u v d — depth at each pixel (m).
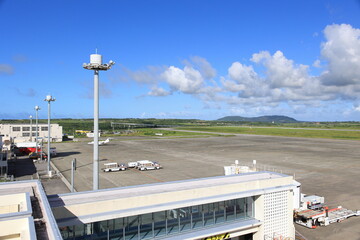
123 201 17.39
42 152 76.31
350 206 34.78
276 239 22.41
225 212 21.53
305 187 43.34
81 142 118.62
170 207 18.31
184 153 82.12
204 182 22.55
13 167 59.53
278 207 23.00
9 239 11.42
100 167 59.22
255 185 22.41
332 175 51.62
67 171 54.78
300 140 127.38
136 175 51.66
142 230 18.33
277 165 61.34
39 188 16.61
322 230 28.20
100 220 16.39
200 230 20.05
